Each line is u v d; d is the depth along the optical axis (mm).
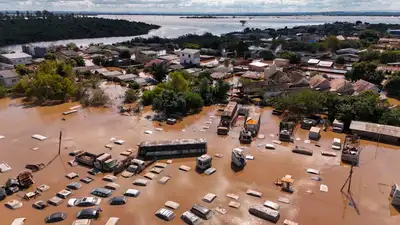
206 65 109375
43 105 66688
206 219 30688
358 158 43281
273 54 128750
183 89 68062
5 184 36125
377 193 35531
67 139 49188
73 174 38531
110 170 39688
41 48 123188
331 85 76375
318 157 43906
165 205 32719
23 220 30109
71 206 32438
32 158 42906
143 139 49469
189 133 52156
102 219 30547
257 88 72938
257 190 35844
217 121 57875
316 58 125625
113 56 122625
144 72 101438
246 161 42594
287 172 39906
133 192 34500
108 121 57375
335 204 33469
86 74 90812
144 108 64812
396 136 48000
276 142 48531
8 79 77125
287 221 30422
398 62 108188
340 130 52406
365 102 54531
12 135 50562
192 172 39719
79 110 63500
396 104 68250
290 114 60625
